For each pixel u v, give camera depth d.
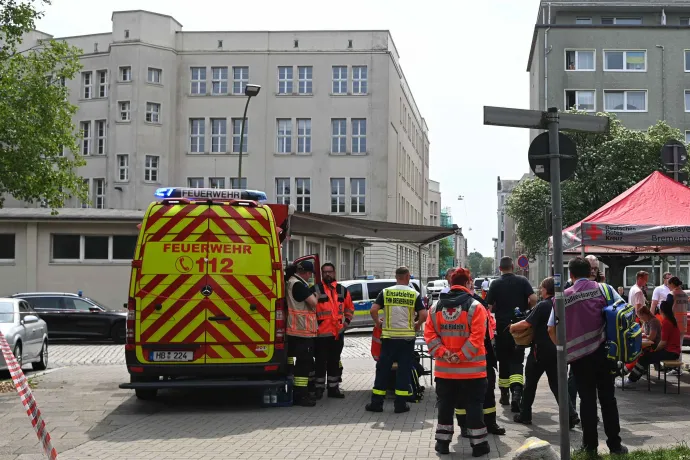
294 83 55.53
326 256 44.25
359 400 12.36
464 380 8.06
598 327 7.67
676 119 56.53
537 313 9.73
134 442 8.84
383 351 11.05
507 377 11.43
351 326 27.66
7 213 33.16
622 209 13.40
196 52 55.53
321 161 55.09
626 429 9.43
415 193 77.62
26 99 19.38
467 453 8.16
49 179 19.28
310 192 55.06
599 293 7.73
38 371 17.58
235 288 11.02
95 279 33.31
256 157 55.22
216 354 10.93
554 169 7.08
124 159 53.12
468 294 8.14
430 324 8.14
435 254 108.31
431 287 49.62
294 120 55.34
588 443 7.76
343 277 48.69
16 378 5.48
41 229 33.19
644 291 15.14
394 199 58.88
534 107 62.38
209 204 11.14
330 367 12.57
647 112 56.62
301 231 18.72
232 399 12.53
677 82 56.59
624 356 7.47
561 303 6.85
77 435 9.30
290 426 9.88
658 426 9.60
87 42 55.28
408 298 10.99
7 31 18.55
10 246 33.28
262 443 8.73
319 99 55.31
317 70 55.44
